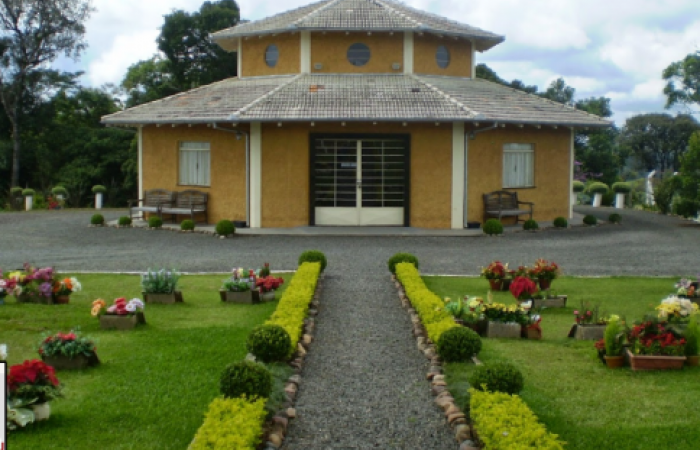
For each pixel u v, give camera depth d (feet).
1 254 60.13
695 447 21.88
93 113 188.44
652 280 48.91
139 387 26.91
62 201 127.03
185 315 38.81
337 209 76.33
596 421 24.03
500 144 78.02
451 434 22.99
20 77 156.35
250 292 42.01
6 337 33.99
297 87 77.71
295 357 30.35
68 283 41.29
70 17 157.38
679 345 29.50
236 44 92.12
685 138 219.61
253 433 19.81
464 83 84.28
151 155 82.43
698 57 119.24
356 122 74.69
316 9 87.71
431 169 75.51
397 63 81.46
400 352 32.04
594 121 81.71
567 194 84.99
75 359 29.04
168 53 161.38
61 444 21.91
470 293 44.68
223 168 77.97
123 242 67.31
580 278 49.62
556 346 33.24
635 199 117.50
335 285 46.44
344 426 23.66
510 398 22.36
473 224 76.13
